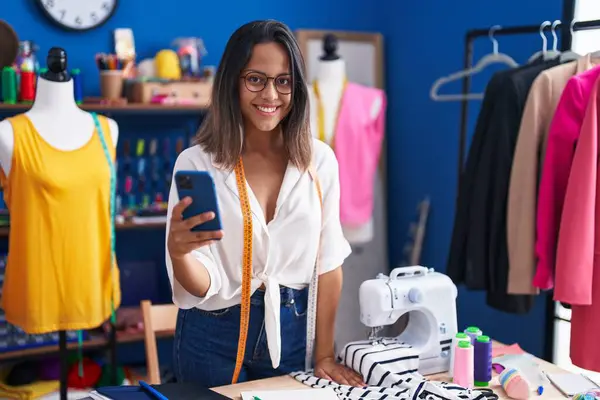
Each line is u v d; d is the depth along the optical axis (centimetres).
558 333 326
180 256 165
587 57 263
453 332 199
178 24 394
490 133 277
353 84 390
